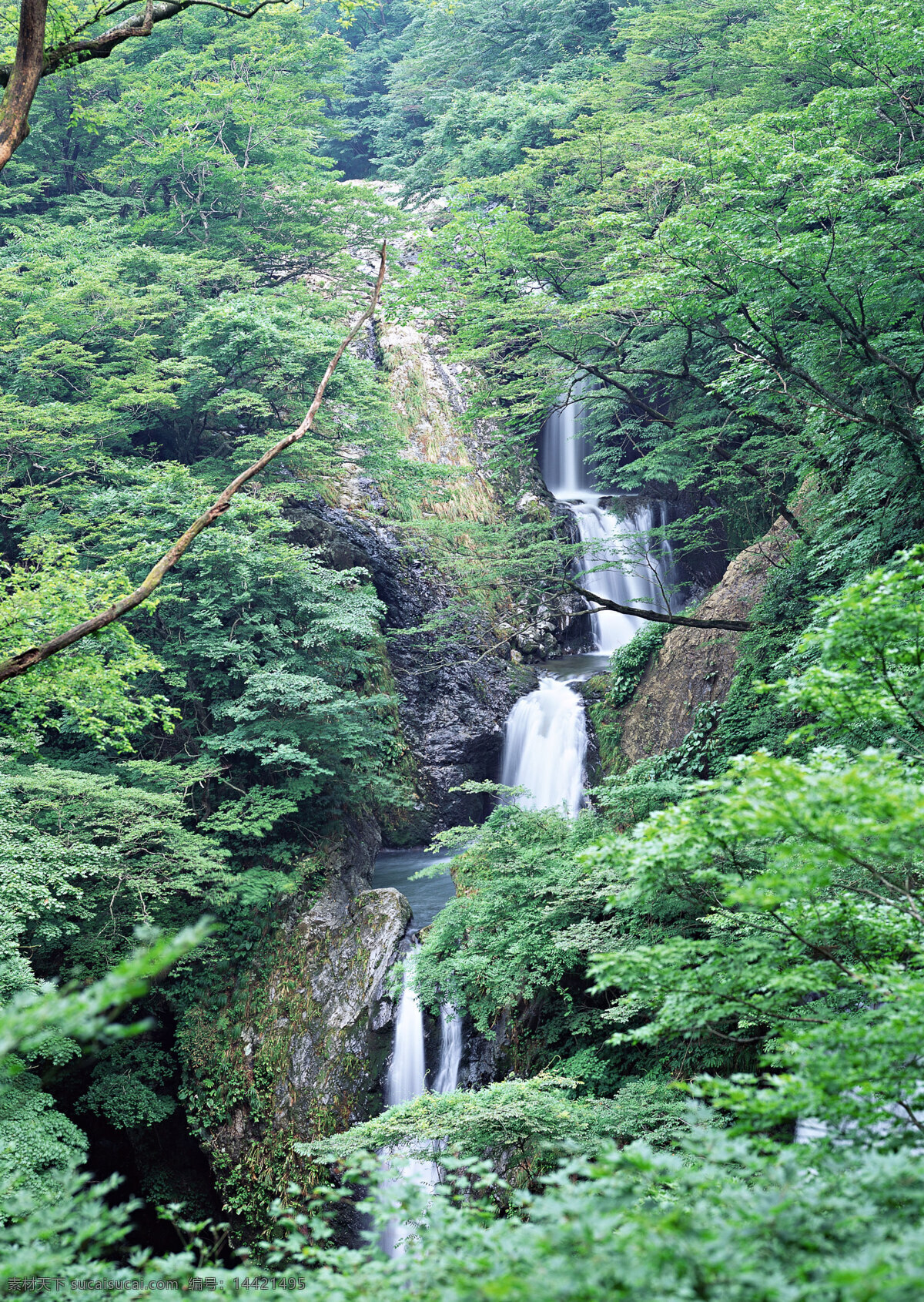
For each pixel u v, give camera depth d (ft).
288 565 75.51
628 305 56.13
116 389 77.66
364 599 79.15
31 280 82.64
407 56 183.42
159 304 88.84
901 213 45.29
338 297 104.58
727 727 61.62
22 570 47.16
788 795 14.84
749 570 73.26
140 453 90.43
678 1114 33.19
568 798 84.94
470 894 55.72
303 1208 53.88
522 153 120.47
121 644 64.95
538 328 68.23
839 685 19.52
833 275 46.34
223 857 66.44
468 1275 11.80
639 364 85.46
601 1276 10.02
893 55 46.03
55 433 74.69
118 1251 56.59
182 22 123.03
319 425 91.20
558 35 145.89
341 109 199.31
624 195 78.54
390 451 90.79
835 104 48.08
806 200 44.93
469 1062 55.26
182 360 88.63
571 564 111.24
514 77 151.64
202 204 103.81
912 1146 15.42
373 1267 12.68
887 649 19.17
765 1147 14.66
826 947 21.95
